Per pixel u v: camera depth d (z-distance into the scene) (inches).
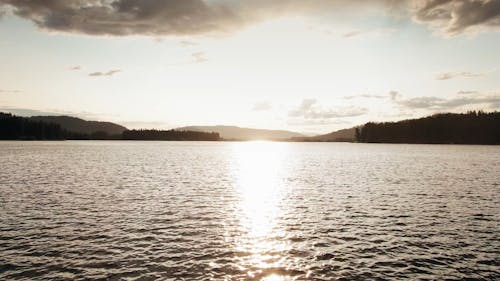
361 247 878.4
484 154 5413.4
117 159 3887.8
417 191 1734.7
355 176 2440.9
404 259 797.9
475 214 1228.5
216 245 884.0
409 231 1021.2
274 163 3892.7
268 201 1483.8
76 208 1270.9
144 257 791.1
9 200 1396.4
